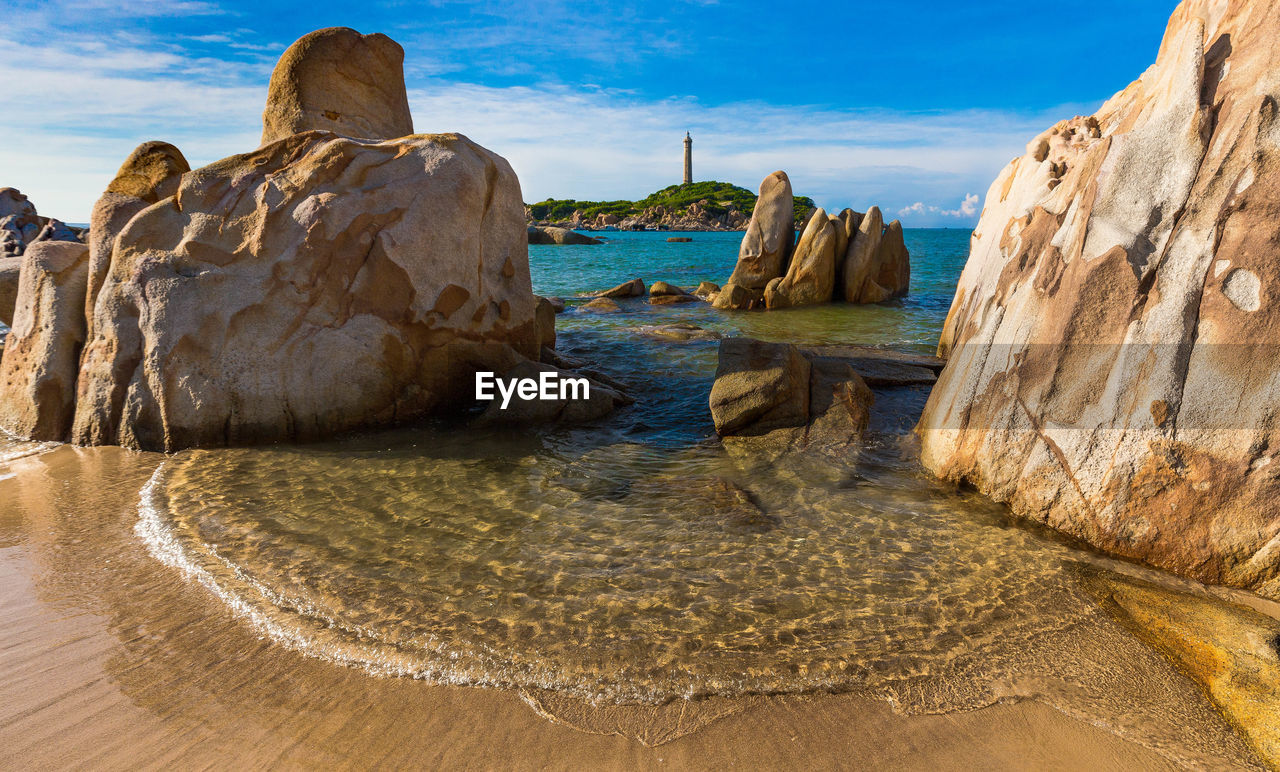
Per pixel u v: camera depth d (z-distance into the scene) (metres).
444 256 7.37
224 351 6.35
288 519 4.82
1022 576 4.00
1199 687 3.03
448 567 4.15
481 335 7.93
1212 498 3.90
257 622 3.54
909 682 3.07
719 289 21.78
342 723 2.80
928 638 3.41
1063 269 4.79
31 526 4.63
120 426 6.32
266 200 6.73
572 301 19.80
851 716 2.86
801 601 3.76
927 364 9.67
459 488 5.48
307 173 6.88
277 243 6.63
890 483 5.50
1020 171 6.54
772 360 6.96
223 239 6.59
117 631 3.44
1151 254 4.30
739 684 3.06
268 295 6.52
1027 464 4.78
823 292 19.30
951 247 61.25
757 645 3.35
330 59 9.16
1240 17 4.33
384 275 6.99
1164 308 4.17
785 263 20.55
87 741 2.68
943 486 5.39
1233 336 3.91
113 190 6.99
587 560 4.25
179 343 6.25
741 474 5.83
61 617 3.56
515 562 4.22
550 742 2.71
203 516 4.84
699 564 4.20
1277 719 2.81
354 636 3.41
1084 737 2.74
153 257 6.46
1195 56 4.33
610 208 154.25
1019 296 5.19
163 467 5.83
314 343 6.67
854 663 3.21
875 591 3.86
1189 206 4.20
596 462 6.17
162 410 6.21
